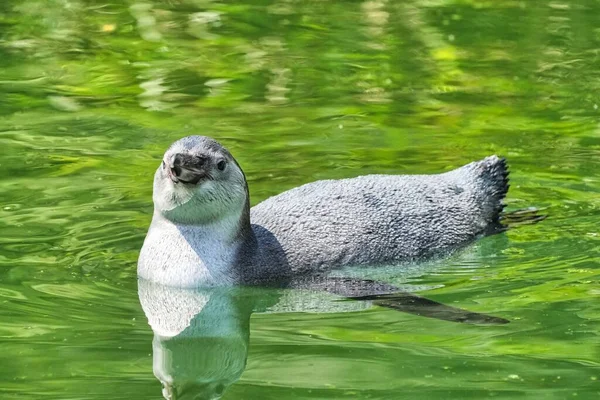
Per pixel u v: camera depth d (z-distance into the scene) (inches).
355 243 826.2
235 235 799.7
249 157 1062.4
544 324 709.3
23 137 1123.3
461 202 886.4
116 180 1009.5
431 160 1061.8
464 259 845.8
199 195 773.3
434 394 598.2
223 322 742.5
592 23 1498.5
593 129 1150.3
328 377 625.3
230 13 1552.7
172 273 789.9
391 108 1218.6
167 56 1390.3
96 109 1211.9
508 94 1261.1
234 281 789.9
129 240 876.6
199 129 1146.7
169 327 716.0
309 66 1354.6
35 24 1503.4
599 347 666.8
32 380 620.4
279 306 767.1
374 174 972.6
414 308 740.7
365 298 768.9
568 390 602.5
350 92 1269.7
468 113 1200.8
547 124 1165.7
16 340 682.8
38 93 1261.1
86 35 1462.8
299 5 1590.8
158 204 796.0
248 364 649.0
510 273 812.6
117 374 633.0
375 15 1544.0
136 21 1520.7
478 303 754.8
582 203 957.2
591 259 836.0
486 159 922.1
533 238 880.9
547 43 1428.4
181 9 1572.3
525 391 600.4
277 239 818.2
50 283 787.4
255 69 1342.3
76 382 617.6
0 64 1353.3
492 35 1459.2
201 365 660.1
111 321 722.2
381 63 1365.7
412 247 843.4
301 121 1177.4
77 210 935.0
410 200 869.2
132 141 1113.4
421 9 1571.1
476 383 613.3
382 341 684.1
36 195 968.9
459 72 1332.4
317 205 847.7
